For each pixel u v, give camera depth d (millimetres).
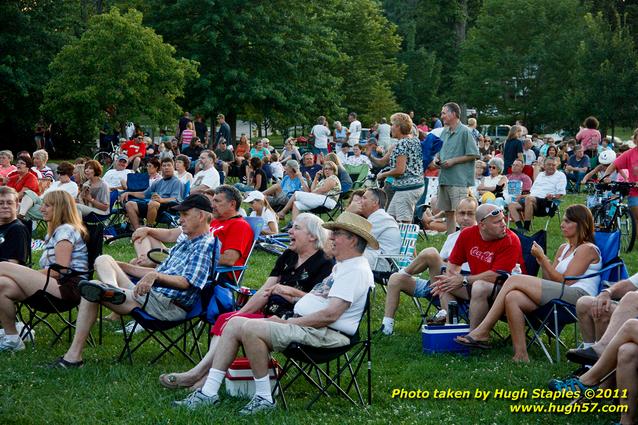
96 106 25141
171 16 34062
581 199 18297
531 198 13297
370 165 19938
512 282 6305
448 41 55031
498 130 40094
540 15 47062
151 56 25438
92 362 6195
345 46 43500
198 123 28500
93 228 6867
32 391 5488
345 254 5395
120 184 14977
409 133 10570
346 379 5961
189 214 6145
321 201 12914
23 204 12258
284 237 11609
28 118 31672
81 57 25438
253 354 5148
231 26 33906
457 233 7691
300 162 22266
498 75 47125
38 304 6523
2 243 6820
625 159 11594
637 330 4836
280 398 5445
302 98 34844
